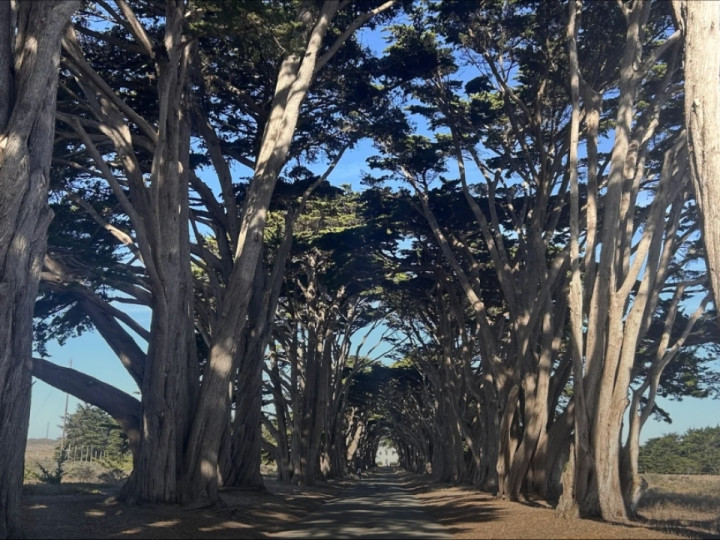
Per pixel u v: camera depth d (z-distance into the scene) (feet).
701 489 128.06
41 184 43.47
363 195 102.63
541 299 81.41
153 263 58.95
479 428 135.03
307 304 138.41
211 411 63.46
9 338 41.88
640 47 59.72
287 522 63.21
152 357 60.64
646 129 64.69
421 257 111.86
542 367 80.94
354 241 106.32
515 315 88.43
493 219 91.35
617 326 57.52
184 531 47.83
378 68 82.17
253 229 65.98
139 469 60.18
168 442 60.34
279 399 143.64
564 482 59.57
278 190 93.04
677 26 58.03
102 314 78.64
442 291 126.62
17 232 42.37
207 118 84.58
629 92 59.06
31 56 43.29
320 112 86.02
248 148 90.27
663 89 63.98
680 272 89.20
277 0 60.59
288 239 93.76
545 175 83.66
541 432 81.56
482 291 113.91
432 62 82.17
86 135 56.34
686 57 48.96
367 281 120.47
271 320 92.68
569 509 58.13
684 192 64.03
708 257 47.44
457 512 73.82
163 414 60.34
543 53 79.41
